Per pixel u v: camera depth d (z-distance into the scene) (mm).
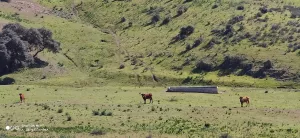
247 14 156375
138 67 136000
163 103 86875
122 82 126562
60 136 59719
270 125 68125
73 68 137375
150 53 145375
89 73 134250
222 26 151125
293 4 162625
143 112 76688
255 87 116125
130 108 80375
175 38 152125
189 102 88312
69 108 80438
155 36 157625
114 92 103438
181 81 125250
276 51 130250
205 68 130375
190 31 152625
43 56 140000
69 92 102875
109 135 61844
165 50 145375
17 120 70688
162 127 66375
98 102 88562
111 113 74938
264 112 77375
